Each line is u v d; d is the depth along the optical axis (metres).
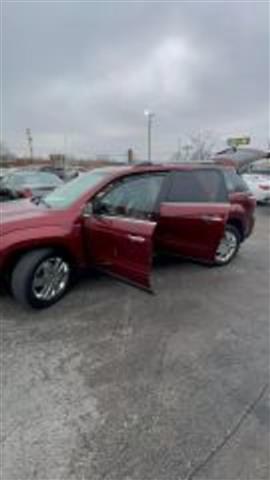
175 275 5.61
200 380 3.07
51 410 2.68
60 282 4.39
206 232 5.36
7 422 2.56
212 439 2.45
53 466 2.22
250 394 2.91
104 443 2.40
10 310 4.22
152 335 3.78
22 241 3.98
